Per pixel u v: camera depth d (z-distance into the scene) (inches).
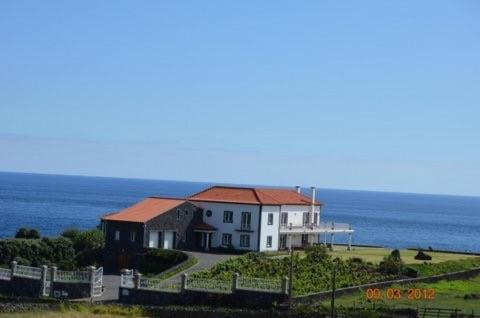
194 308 2763.3
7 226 7396.7
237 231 4069.9
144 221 3823.8
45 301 2910.9
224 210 4119.1
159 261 3681.1
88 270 3043.8
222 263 3403.1
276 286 2822.3
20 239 3981.3
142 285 2955.2
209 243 4124.0
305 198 4566.9
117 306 2763.3
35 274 3100.4
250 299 2817.4
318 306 2721.5
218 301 2844.5
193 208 4119.1
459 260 3892.7
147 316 2620.6
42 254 3902.6
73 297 3014.3
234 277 2859.3
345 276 3265.3
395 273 3412.9
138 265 3754.9
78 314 2549.2
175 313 2669.8
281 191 4468.5
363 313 2583.7
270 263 3398.1
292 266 2982.3
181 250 3986.2
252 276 3166.8
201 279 2984.7
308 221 4456.2
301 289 2942.9
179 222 4030.5
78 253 4018.2
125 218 3890.3
